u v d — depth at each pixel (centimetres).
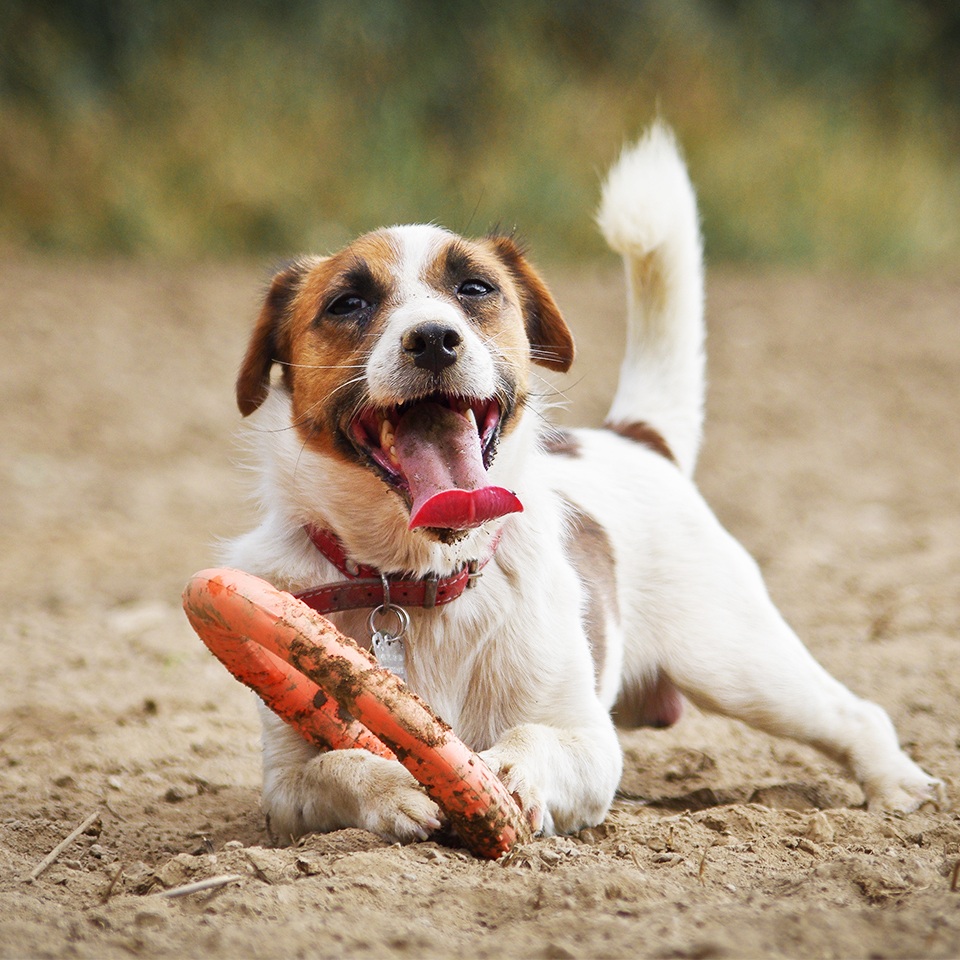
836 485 1944
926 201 3862
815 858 645
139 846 748
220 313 2769
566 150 3547
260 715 761
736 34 4141
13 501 1841
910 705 1041
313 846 651
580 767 710
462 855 629
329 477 750
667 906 544
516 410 777
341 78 3616
